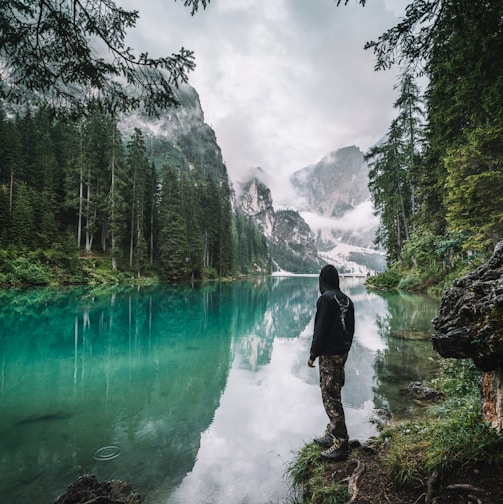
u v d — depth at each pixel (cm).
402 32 347
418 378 616
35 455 373
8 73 357
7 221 3098
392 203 3070
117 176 4138
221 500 292
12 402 543
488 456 233
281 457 364
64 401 548
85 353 882
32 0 312
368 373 648
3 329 1155
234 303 2236
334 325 320
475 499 206
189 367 758
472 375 493
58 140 4616
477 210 1070
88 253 3806
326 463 312
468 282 293
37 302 1823
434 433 295
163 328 1273
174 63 363
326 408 326
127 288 2995
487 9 337
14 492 305
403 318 1314
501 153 1011
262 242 12444
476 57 482
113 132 3997
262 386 622
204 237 5522
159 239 4447
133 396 569
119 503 280
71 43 340
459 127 1383
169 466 349
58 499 279
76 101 395
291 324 1446
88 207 3875
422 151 2495
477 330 252
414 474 250
